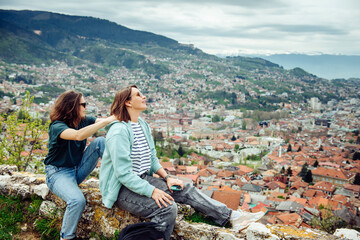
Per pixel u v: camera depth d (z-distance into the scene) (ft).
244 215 12.51
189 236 12.08
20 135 37.50
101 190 12.28
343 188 205.87
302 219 102.73
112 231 13.07
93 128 11.76
